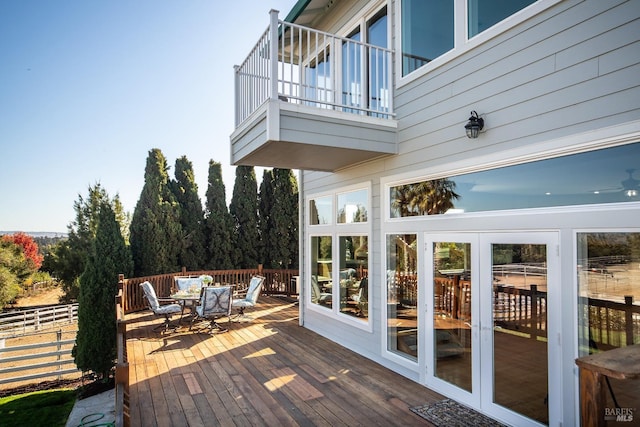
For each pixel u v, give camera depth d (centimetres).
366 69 633
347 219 671
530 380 360
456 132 449
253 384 493
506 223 385
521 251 371
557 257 339
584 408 206
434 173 477
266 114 467
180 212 1376
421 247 496
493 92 404
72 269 1666
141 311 1002
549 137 348
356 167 639
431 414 404
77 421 556
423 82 499
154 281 1048
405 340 526
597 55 314
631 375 183
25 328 1328
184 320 884
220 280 1202
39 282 2289
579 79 326
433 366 472
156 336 746
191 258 1384
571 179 333
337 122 500
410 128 521
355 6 655
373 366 561
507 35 391
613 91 303
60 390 768
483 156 412
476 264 418
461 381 434
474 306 418
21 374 931
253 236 1486
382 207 568
